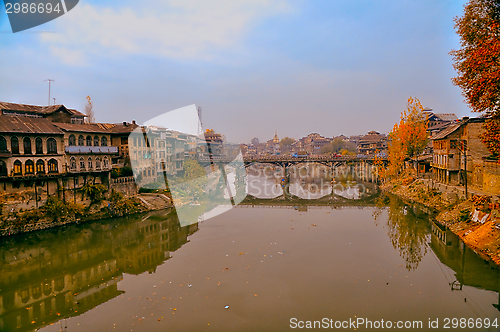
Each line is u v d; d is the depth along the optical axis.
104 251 35.91
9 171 40.66
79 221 46.41
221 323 20.97
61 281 28.56
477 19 27.73
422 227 41.97
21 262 33.00
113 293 25.30
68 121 56.28
